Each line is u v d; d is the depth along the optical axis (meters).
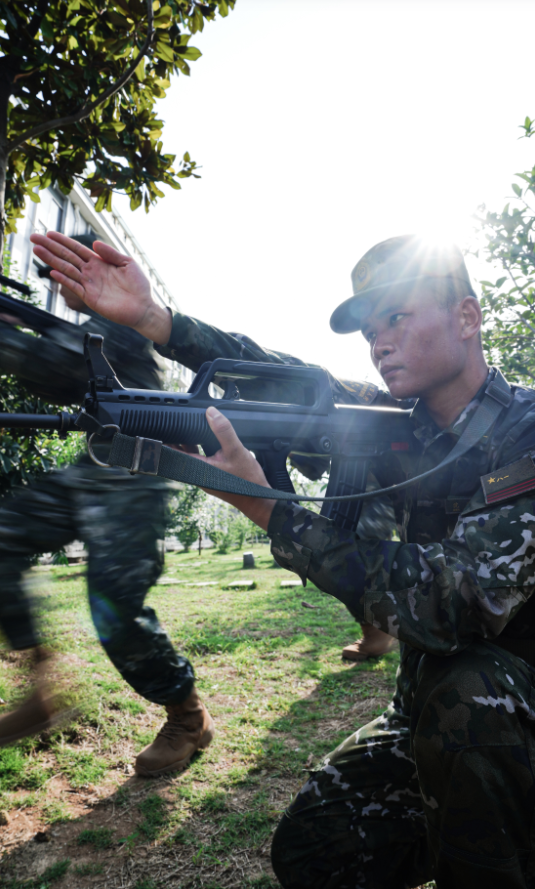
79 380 1.77
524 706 1.12
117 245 23.83
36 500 1.81
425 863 1.46
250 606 6.79
